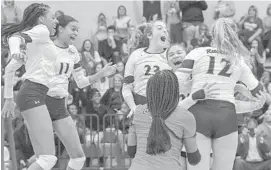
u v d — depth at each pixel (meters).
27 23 5.58
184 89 5.56
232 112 5.25
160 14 14.82
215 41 5.44
